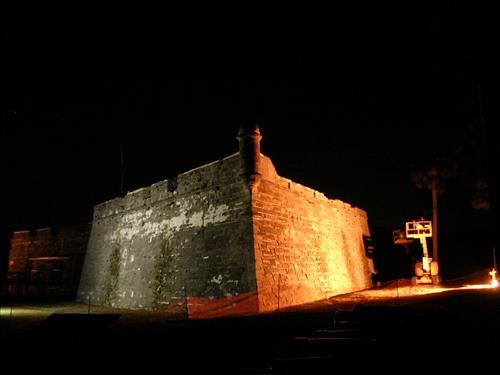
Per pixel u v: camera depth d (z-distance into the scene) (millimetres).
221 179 15266
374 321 8047
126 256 20453
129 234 20766
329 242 19766
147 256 18516
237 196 14461
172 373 6676
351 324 8086
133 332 10258
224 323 10844
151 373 6703
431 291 17031
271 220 14797
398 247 31484
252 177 13977
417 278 23266
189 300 15117
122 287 19984
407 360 6164
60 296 26812
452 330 6836
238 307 13289
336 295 18016
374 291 19578
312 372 6367
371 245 27531
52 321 9609
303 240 16875
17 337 10203
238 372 6582
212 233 15055
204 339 8883
